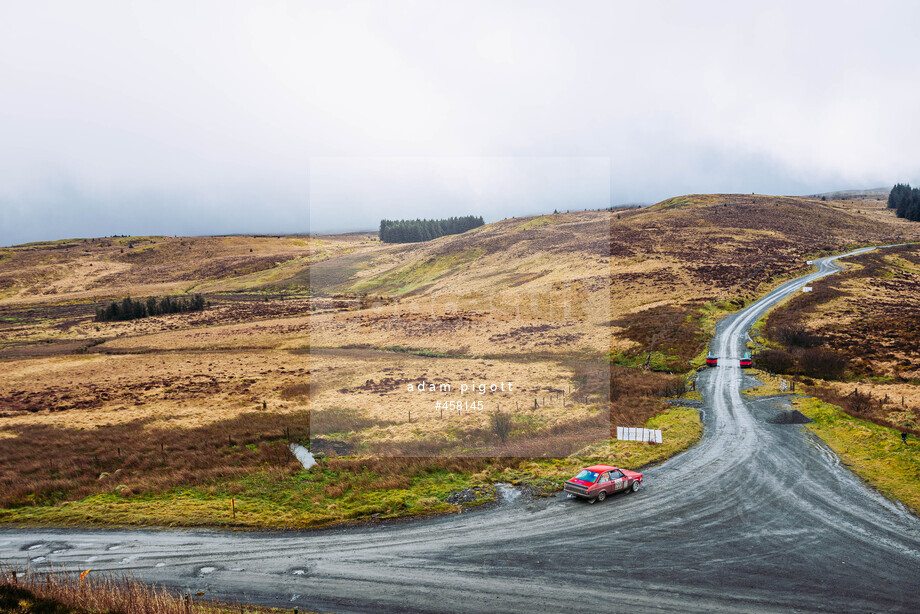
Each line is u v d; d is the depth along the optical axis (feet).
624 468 75.10
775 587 42.29
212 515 60.64
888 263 374.43
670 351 185.06
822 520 56.34
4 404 160.86
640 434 88.63
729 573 44.83
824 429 97.09
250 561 49.24
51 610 36.35
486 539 53.11
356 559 49.32
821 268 357.20
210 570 47.57
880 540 51.13
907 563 46.19
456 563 47.96
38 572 47.57
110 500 67.41
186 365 215.51
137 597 39.24
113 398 161.68
